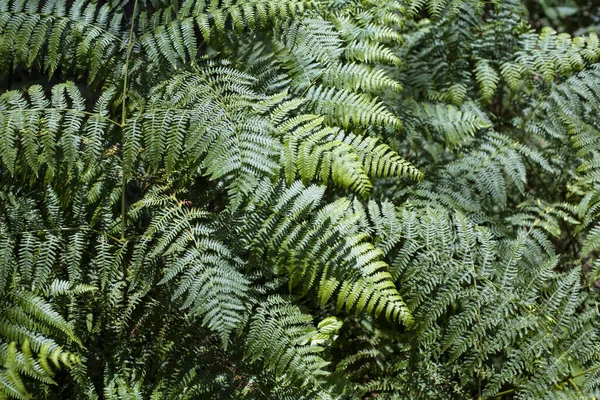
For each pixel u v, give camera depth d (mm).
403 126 3342
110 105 2990
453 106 3506
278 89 3064
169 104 2674
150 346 2748
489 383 2756
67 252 2646
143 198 2723
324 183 2607
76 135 2555
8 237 2576
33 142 2502
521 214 3385
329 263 2609
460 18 3650
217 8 2955
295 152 2598
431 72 3664
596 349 2748
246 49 3090
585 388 2703
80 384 2570
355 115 2922
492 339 2754
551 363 2730
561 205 3354
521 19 3684
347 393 2732
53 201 2691
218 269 2508
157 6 3070
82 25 2859
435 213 2961
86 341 2738
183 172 2793
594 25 4996
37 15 2824
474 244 2877
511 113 3955
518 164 3381
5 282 2490
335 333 2932
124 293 2791
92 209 2779
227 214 2693
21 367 2213
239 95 2736
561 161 3613
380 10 3213
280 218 2650
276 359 2508
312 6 3137
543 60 3561
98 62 2838
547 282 3242
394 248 3195
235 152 2553
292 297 2635
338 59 3086
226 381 2648
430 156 3541
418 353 2949
